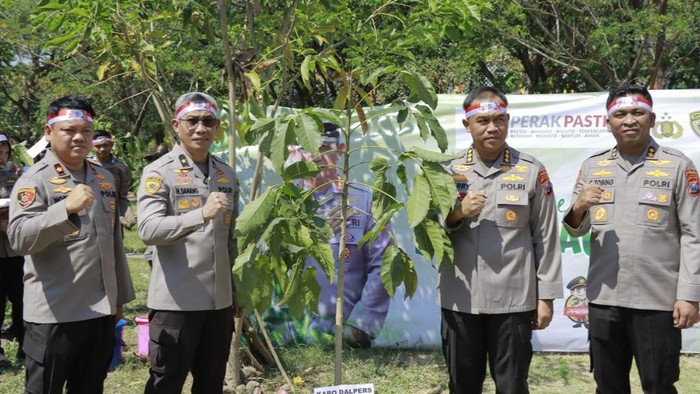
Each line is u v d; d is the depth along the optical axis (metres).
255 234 3.23
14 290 5.32
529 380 4.85
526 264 3.36
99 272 3.33
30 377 3.24
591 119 5.23
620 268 3.42
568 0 9.70
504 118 3.32
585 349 5.36
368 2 5.54
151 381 3.47
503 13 9.59
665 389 3.41
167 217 3.28
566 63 10.77
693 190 3.33
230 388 4.62
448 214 3.30
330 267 3.27
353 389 3.41
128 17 4.46
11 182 5.44
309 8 4.83
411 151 3.27
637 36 8.79
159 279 3.46
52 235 3.04
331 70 4.87
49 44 4.34
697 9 8.69
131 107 11.54
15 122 19.20
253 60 4.90
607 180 3.52
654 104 5.18
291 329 5.40
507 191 3.35
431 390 4.62
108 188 3.48
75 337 3.26
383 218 3.26
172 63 6.59
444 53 11.09
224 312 3.59
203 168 3.61
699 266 3.27
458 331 3.42
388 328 5.39
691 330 5.27
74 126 3.25
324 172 5.24
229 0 4.73
